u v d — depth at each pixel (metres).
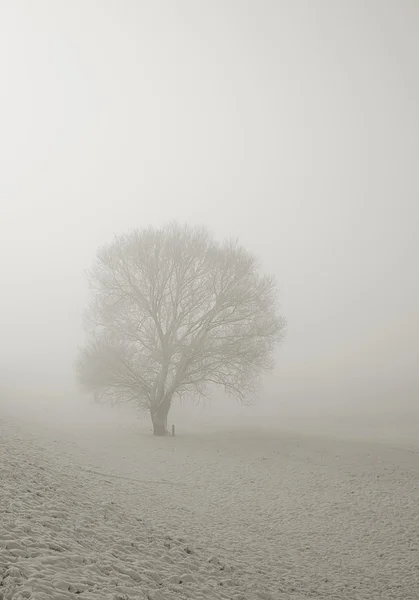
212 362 38.56
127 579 8.97
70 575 8.10
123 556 10.35
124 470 24.06
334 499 22.91
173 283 38.47
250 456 31.28
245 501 21.55
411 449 36.56
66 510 12.20
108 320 39.16
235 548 14.73
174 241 38.19
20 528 9.30
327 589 12.93
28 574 7.47
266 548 15.62
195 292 38.25
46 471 16.62
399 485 26.00
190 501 20.11
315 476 26.97
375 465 30.39
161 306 39.25
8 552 8.02
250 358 37.69
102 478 20.19
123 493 18.23
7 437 21.97
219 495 22.05
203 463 28.59
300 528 18.62
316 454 32.72
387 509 21.81
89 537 10.79
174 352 38.44
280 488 24.27
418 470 29.61
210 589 10.18
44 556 8.42
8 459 15.65
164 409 38.38
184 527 15.57
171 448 32.38
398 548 17.39
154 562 10.73
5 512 10.10
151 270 37.53
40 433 29.50
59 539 9.68
